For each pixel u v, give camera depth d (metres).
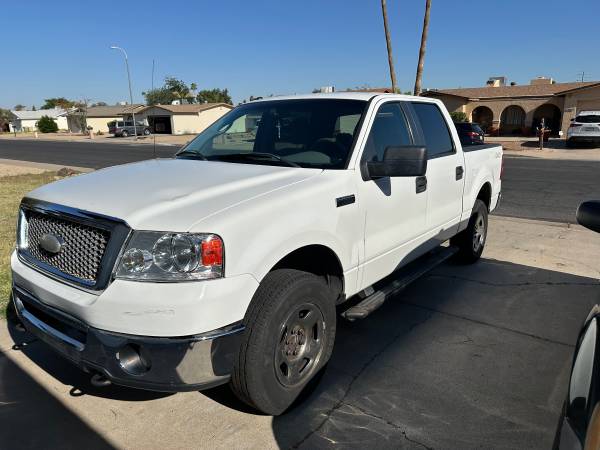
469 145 5.90
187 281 2.35
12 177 15.05
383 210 3.58
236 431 2.85
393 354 3.75
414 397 3.19
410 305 4.69
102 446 2.73
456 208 4.90
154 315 2.33
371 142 3.55
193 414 3.01
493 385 3.33
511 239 7.14
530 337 4.04
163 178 3.05
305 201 2.89
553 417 2.99
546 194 11.56
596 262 6.02
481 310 4.58
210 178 3.00
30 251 3.05
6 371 3.44
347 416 2.99
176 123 52.97
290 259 3.11
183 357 2.36
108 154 27.31
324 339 3.10
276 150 3.64
